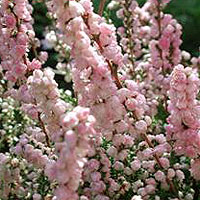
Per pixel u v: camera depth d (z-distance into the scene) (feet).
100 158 1.63
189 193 1.74
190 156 1.64
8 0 1.63
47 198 1.60
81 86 1.55
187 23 3.92
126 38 2.25
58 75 3.09
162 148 1.65
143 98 1.60
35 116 1.70
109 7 2.20
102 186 1.61
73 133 1.25
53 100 1.51
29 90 1.59
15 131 2.01
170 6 4.05
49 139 1.73
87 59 1.46
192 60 2.35
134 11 2.22
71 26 1.43
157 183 1.69
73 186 1.31
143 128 1.60
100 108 1.51
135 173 1.73
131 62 2.23
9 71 1.79
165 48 2.14
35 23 3.60
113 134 1.63
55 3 1.43
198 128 1.62
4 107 2.05
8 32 1.66
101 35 1.53
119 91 1.55
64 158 1.27
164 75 2.17
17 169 1.69
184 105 1.56
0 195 1.72
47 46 2.72
